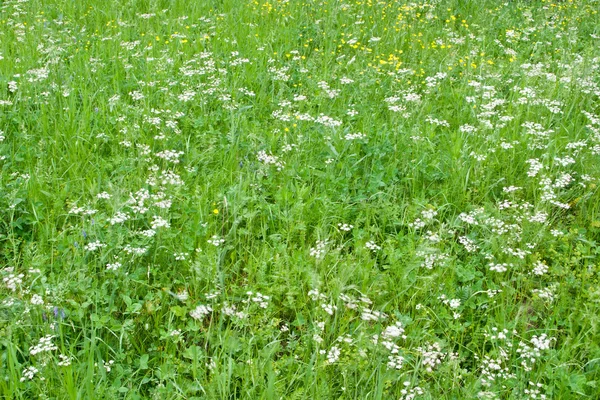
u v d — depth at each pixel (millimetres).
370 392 1495
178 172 2037
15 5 3211
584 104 2389
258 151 2100
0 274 1679
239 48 2752
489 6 3506
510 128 2238
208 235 1817
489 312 1686
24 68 2523
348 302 1653
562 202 2014
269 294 1674
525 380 1544
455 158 2076
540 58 2830
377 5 3344
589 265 1783
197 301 1651
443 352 1605
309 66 2623
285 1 3336
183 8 3293
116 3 3299
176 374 1530
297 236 1847
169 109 2277
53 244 1776
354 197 1979
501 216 1893
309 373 1482
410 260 1743
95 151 2117
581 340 1632
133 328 1591
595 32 3164
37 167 1944
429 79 2447
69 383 1429
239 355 1583
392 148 2115
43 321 1576
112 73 2572
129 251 1697
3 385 1431
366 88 2459
